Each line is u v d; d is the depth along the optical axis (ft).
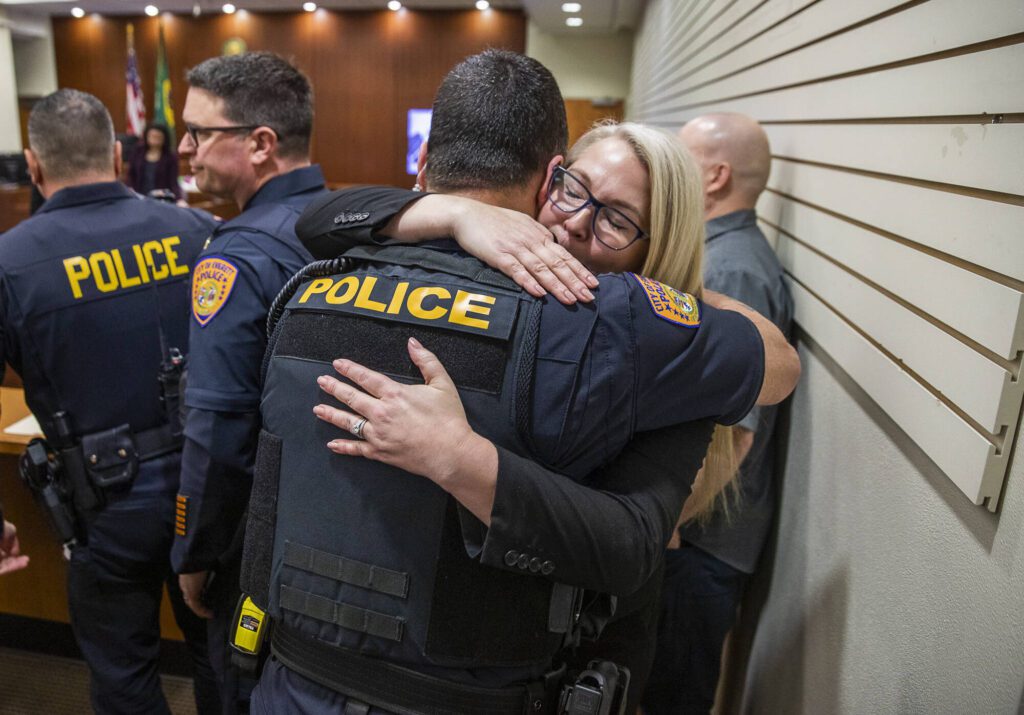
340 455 2.56
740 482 5.38
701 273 3.24
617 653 3.92
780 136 6.29
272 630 3.18
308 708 2.67
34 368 5.00
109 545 5.22
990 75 2.73
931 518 3.00
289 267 4.36
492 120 2.81
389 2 35.78
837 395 4.40
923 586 3.02
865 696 3.52
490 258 2.55
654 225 3.05
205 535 4.42
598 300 2.48
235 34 38.24
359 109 38.34
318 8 37.22
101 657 5.41
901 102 3.59
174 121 39.29
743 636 6.26
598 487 2.61
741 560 5.57
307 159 5.06
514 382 2.41
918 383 3.19
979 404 2.62
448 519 2.46
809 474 4.81
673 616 5.72
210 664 5.82
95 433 5.14
